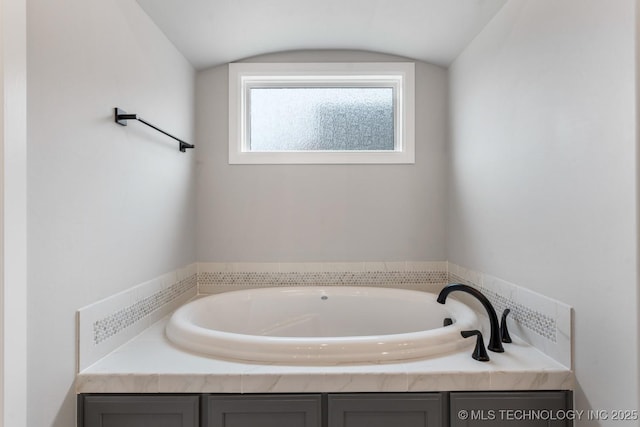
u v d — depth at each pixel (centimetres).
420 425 126
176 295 210
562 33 129
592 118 115
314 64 242
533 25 147
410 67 244
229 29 203
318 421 125
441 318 200
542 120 141
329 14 195
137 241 165
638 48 99
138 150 165
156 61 184
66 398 118
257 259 245
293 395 125
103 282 138
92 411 124
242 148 249
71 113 120
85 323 127
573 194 124
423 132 246
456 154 228
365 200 246
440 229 246
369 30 213
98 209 135
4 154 93
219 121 244
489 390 127
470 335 144
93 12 132
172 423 125
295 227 245
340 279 246
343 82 251
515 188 161
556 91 133
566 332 128
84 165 127
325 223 245
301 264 245
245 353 136
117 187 148
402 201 246
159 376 125
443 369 128
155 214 183
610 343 109
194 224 240
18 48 97
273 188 245
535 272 147
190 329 152
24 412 98
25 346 99
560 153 131
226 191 245
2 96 92
